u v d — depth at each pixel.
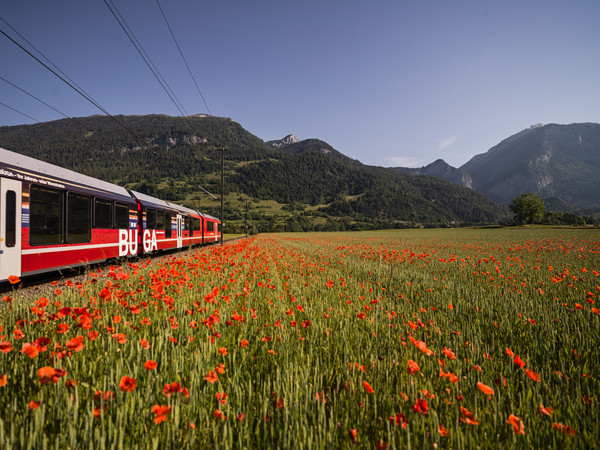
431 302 5.45
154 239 18.73
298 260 11.38
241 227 125.12
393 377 2.46
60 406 1.87
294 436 1.68
